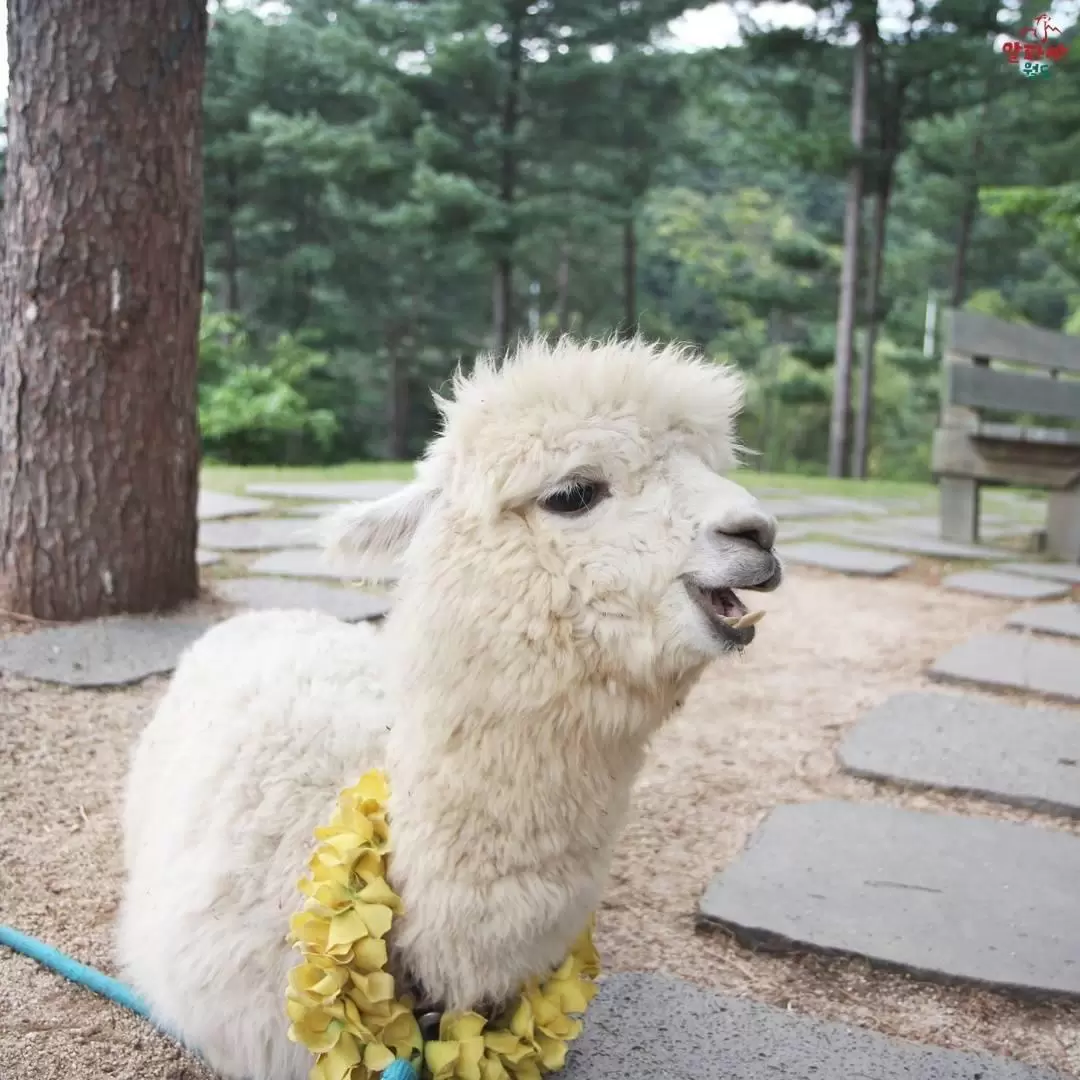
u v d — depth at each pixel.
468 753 1.87
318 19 26.05
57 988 2.53
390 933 1.98
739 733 4.49
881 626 6.29
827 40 19.25
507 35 22.39
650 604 1.83
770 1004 2.64
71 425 5.09
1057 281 27.27
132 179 4.98
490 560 1.86
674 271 38.28
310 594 5.99
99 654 4.75
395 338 27.03
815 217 40.62
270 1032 2.05
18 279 5.05
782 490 13.09
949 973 2.73
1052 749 4.26
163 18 4.98
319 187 24.78
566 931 1.99
